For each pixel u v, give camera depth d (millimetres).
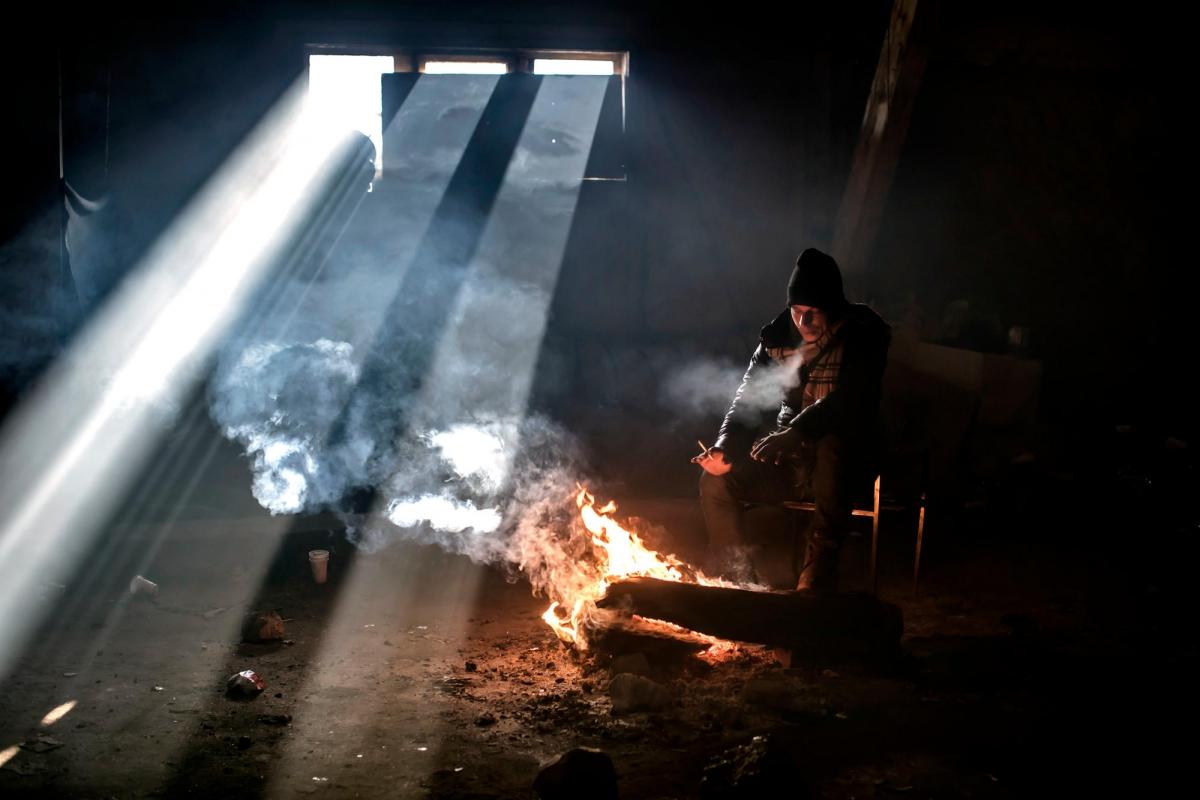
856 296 8273
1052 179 8375
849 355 4469
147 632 4816
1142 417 8328
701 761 3279
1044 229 8648
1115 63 7676
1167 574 5613
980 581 5566
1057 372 8703
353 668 4266
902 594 5359
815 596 4137
